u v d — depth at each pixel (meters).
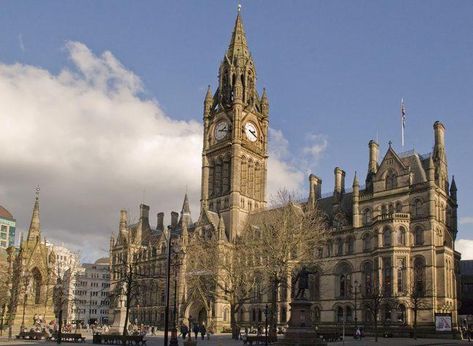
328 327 108.44
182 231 139.50
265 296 121.88
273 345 58.50
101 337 65.12
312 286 114.12
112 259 164.00
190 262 121.94
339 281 110.31
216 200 142.50
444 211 104.94
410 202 102.44
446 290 95.44
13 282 105.44
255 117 148.38
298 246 87.50
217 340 81.94
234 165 138.38
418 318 94.62
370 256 105.12
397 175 105.88
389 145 108.75
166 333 47.91
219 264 100.56
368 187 113.75
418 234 99.19
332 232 113.19
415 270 97.88
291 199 100.75
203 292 120.00
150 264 151.75
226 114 145.88
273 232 90.38
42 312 112.44
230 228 134.25
